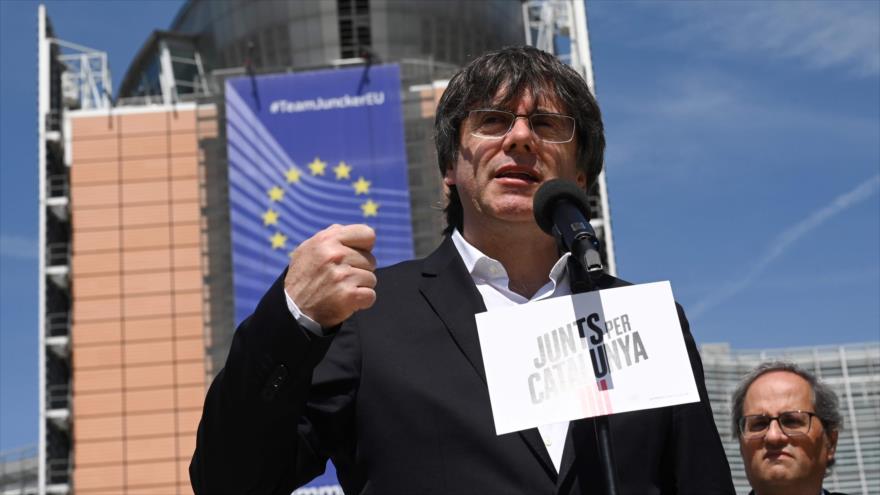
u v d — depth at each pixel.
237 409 3.43
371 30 74.88
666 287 3.64
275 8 75.56
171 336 62.25
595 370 3.53
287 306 3.42
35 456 60.91
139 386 61.41
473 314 3.88
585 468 3.63
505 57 4.23
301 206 62.66
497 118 4.18
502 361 3.54
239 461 3.48
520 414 3.48
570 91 4.22
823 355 55.53
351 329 3.88
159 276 63.19
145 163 65.12
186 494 59.91
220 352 61.81
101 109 65.94
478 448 3.62
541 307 3.60
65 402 62.12
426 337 3.84
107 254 63.50
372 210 62.69
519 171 4.08
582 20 63.88
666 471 3.84
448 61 75.56
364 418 3.75
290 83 64.62
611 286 3.92
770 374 7.55
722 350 49.25
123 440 60.53
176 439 60.59
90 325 62.22
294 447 3.60
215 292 62.97
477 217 4.15
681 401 3.50
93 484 59.69
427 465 3.63
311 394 3.81
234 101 64.25
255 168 63.19
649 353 3.55
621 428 3.72
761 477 7.39
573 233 3.54
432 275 4.04
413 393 3.71
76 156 65.00
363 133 63.91
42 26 66.62
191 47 77.75
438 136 4.40
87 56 67.44
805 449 7.32
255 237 62.03
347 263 3.43
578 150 4.29
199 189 64.75
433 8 76.06
